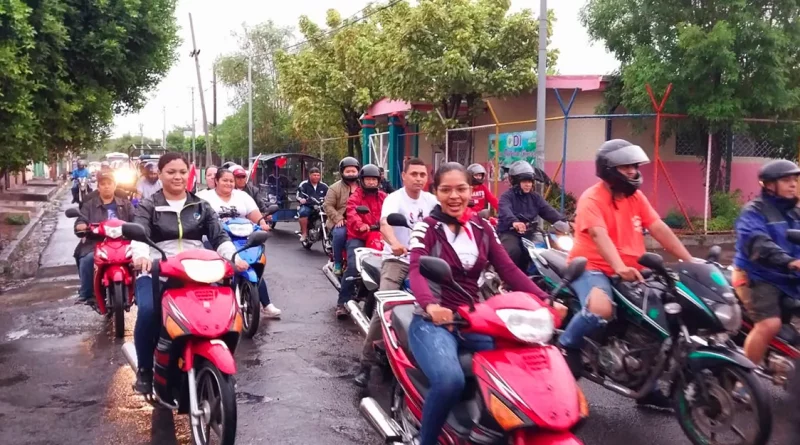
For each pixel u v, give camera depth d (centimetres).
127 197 800
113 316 784
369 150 2269
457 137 1798
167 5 1223
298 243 1534
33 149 1088
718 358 430
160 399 458
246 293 741
